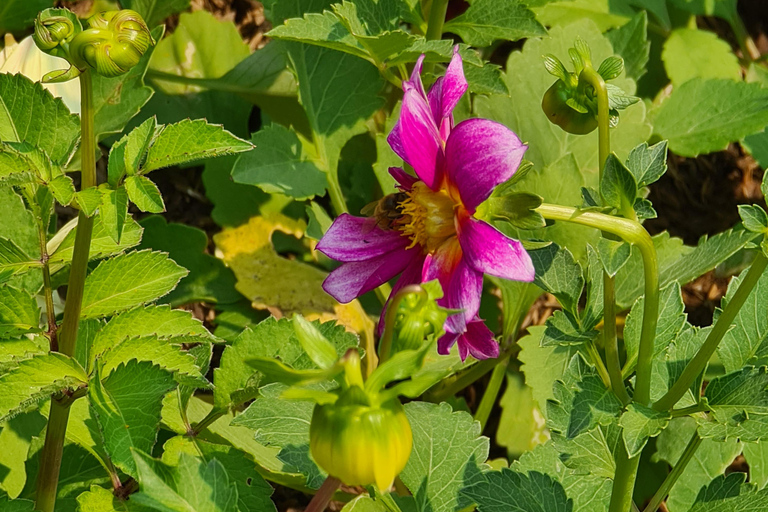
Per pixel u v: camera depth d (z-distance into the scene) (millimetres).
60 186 480
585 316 564
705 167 1038
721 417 539
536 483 621
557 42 849
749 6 1153
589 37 859
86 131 482
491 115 829
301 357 597
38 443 626
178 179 895
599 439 596
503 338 797
